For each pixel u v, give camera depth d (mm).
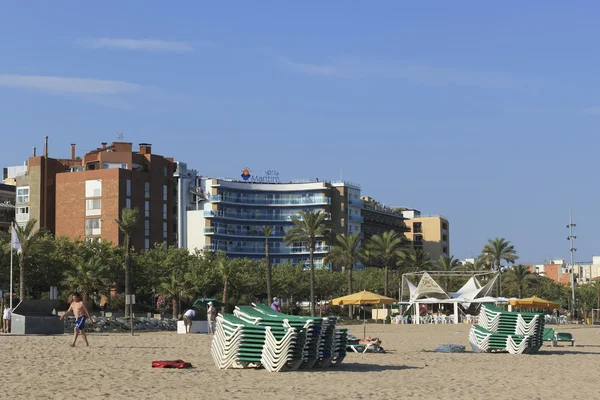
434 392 18859
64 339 40406
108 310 97250
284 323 22797
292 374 21875
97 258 90000
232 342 22562
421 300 95438
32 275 86688
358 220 172250
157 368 22875
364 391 18609
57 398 16188
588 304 164250
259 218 163750
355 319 106688
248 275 106750
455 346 33875
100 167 134375
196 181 157750
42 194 134625
